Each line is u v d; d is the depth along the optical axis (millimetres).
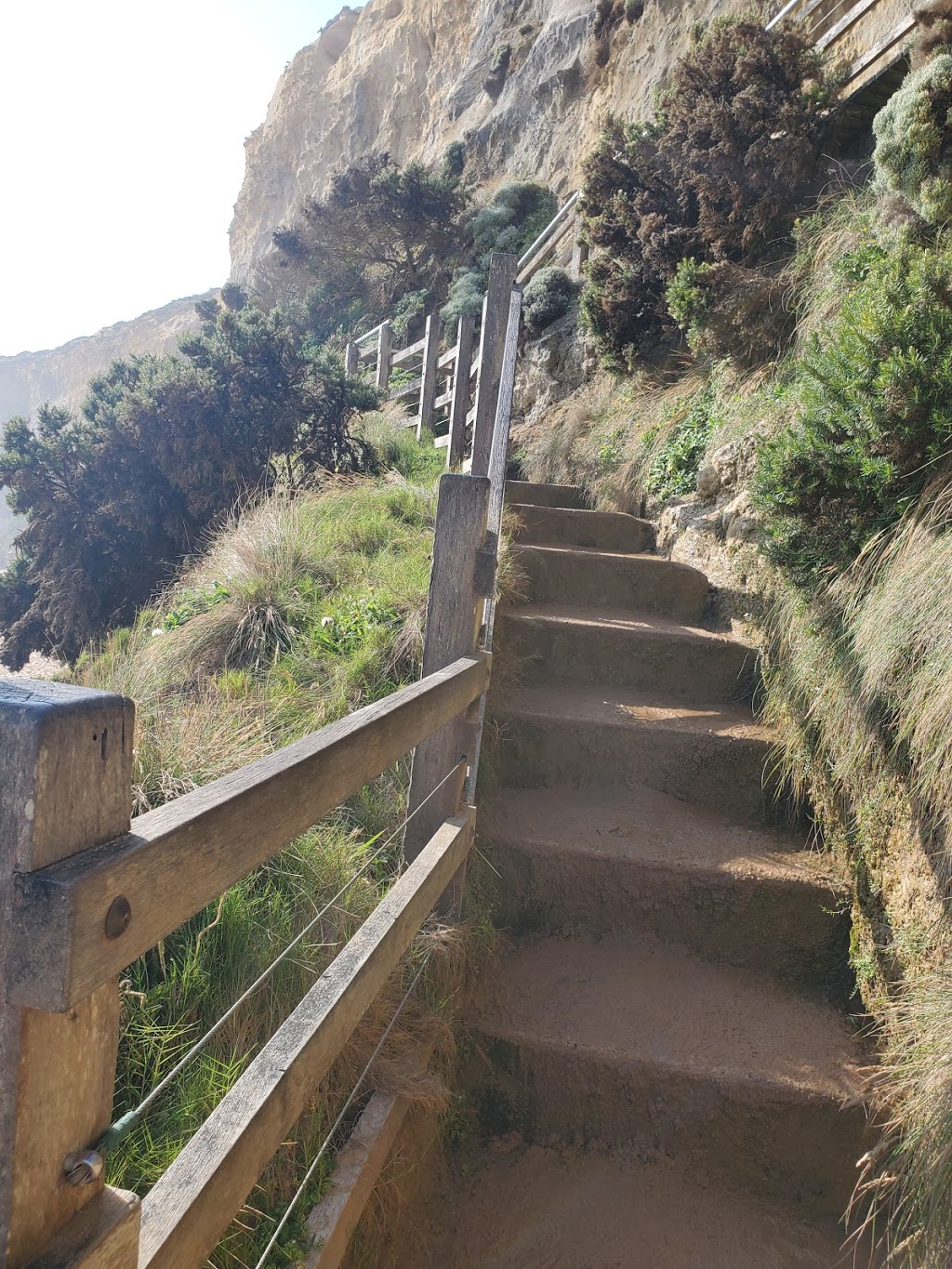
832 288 4570
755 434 4504
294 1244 1644
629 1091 2504
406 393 10297
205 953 2057
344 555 4785
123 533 7125
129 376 7988
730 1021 2715
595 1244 2230
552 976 2902
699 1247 2232
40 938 681
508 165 18188
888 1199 2285
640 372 7051
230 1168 1132
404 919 1986
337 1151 1930
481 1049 2600
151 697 3502
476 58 21609
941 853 2449
